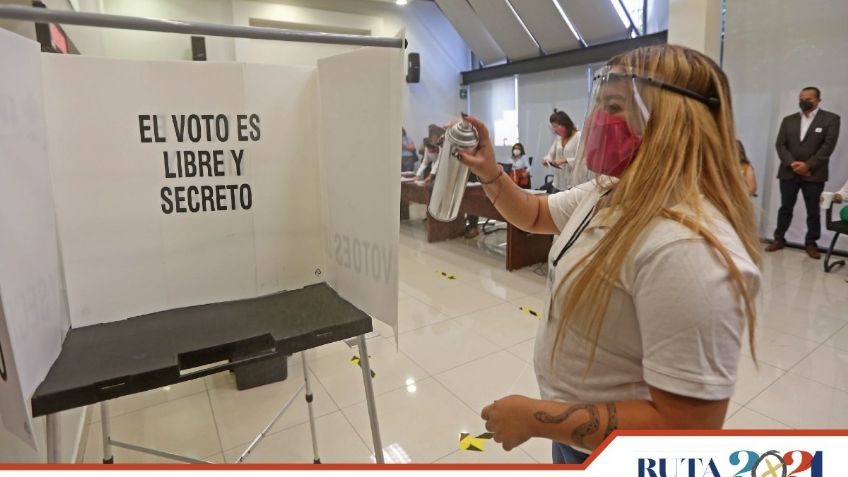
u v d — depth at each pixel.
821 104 4.59
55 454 0.82
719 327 0.57
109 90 0.94
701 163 0.65
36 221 0.80
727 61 5.23
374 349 2.88
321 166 1.18
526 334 3.08
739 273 0.58
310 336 0.99
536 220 1.13
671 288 0.58
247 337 0.96
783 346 2.74
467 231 6.03
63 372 0.82
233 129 1.07
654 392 0.62
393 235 0.96
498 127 9.09
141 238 1.02
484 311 3.49
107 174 0.96
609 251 0.65
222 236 1.11
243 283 1.15
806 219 4.68
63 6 2.49
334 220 1.16
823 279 3.90
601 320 0.68
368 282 1.06
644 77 0.67
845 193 3.95
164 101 1.00
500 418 0.71
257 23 7.33
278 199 1.16
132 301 1.03
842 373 2.45
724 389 0.58
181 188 1.04
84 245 0.96
